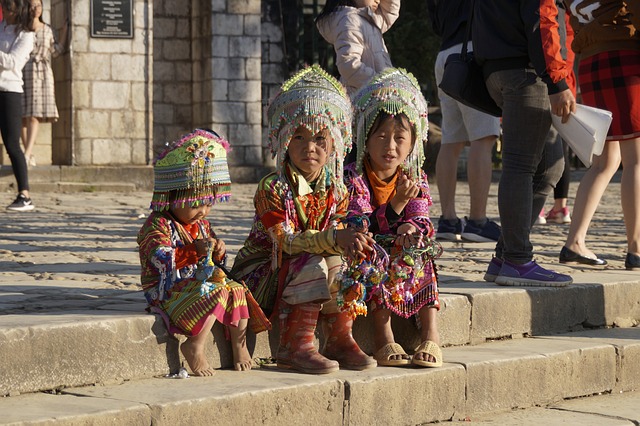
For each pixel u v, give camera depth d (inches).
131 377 193.5
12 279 262.8
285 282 210.2
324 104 213.6
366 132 226.8
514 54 266.5
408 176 230.2
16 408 169.0
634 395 250.7
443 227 398.3
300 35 923.4
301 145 214.2
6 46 510.6
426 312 225.1
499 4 268.7
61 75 819.4
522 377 230.7
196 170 203.8
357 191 225.1
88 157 806.5
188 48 903.1
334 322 216.2
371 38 340.8
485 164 389.7
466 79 279.3
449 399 216.4
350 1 341.1
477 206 393.7
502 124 272.7
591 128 268.5
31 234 396.2
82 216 496.7
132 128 818.8
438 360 216.5
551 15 260.2
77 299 226.4
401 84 228.5
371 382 202.7
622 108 308.8
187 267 201.9
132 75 817.5
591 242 407.5
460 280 280.2
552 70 260.2
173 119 902.4
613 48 310.8
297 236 208.8
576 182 927.7
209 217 490.6
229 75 863.7
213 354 207.3
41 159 871.1
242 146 869.8
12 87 516.7
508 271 269.0
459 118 393.4
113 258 315.9
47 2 856.3
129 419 170.4
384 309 221.9
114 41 810.2
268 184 214.7
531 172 270.7
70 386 185.2
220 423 181.5
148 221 206.8
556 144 344.8
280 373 204.8
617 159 327.0
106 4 805.9
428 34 1097.4
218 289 198.8
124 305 216.7
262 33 907.4
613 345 252.5
